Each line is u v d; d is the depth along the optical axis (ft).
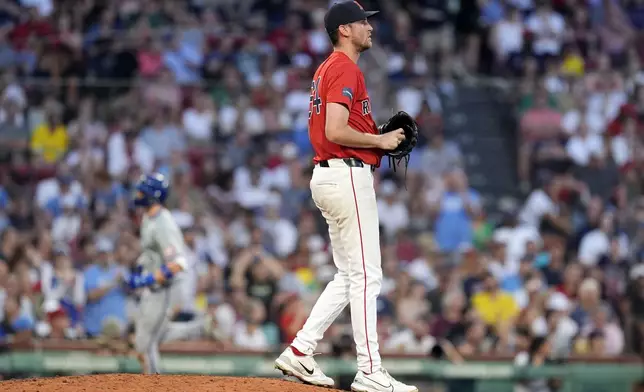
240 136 192.95
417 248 176.55
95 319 144.15
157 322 107.96
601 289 167.22
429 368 138.62
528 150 203.62
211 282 152.35
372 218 75.87
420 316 152.56
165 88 193.57
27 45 203.00
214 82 197.57
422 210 185.88
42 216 176.04
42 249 162.20
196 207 180.96
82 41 207.51
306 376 78.59
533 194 191.62
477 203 188.65
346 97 73.05
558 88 208.33
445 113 205.36
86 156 184.65
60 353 136.26
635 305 164.66
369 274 75.97
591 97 207.92
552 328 150.61
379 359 76.18
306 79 202.49
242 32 217.97
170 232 107.55
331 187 75.20
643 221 189.47
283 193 186.50
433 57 218.38
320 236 178.60
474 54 222.48
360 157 75.25
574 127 204.95
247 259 154.81
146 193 107.34
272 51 212.64
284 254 173.27
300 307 147.23
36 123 186.39
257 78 206.18
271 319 149.07
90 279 146.82
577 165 201.46
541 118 205.16
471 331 148.87
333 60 75.15
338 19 75.46
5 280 147.02
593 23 233.96
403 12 225.76
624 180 199.31
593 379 142.51
